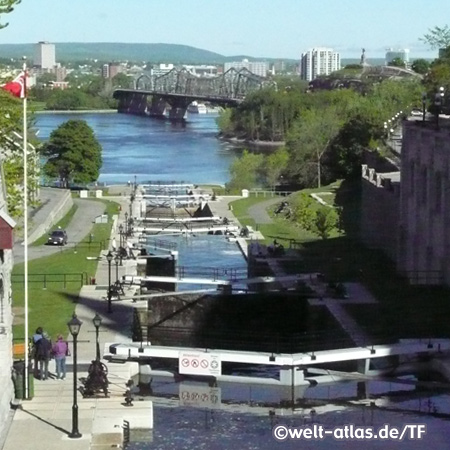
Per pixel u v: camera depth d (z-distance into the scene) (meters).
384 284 111.31
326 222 149.75
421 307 99.25
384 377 81.12
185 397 76.50
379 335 90.19
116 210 173.75
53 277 111.88
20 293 103.88
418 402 76.62
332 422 71.56
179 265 134.62
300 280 111.94
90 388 70.56
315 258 129.00
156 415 71.88
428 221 110.44
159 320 105.44
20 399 68.81
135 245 137.12
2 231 62.28
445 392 78.69
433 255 109.50
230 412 73.00
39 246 132.88
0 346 65.81
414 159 116.62
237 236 151.62
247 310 105.44
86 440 61.47
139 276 112.81
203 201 185.25
